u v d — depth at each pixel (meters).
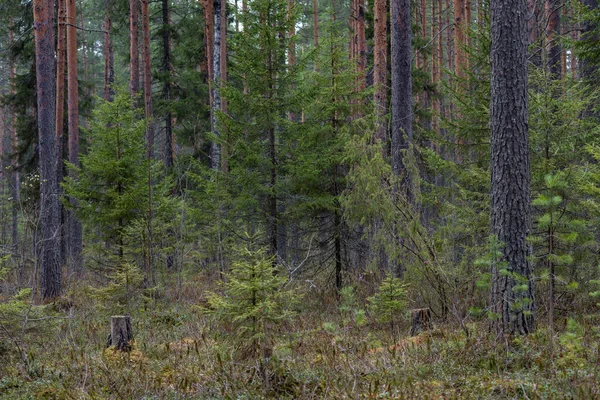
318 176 12.60
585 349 6.22
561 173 7.71
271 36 11.88
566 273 8.96
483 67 11.22
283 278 6.47
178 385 5.98
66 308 12.80
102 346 8.58
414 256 9.36
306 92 11.97
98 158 12.29
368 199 9.88
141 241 12.45
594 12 10.88
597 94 11.05
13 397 6.02
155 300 11.97
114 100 12.61
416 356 6.68
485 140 11.16
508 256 7.27
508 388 5.30
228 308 6.32
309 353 7.44
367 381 5.98
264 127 12.19
